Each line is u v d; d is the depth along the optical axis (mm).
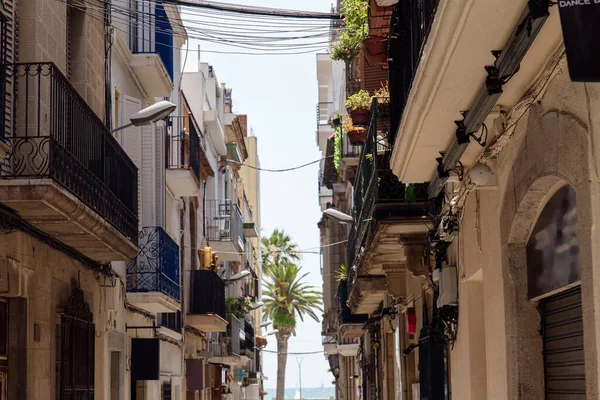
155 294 19953
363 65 18250
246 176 79438
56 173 11719
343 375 52344
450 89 8125
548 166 7133
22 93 12844
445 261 12672
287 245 75938
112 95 18703
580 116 6438
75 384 14430
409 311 17547
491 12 6566
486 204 9844
